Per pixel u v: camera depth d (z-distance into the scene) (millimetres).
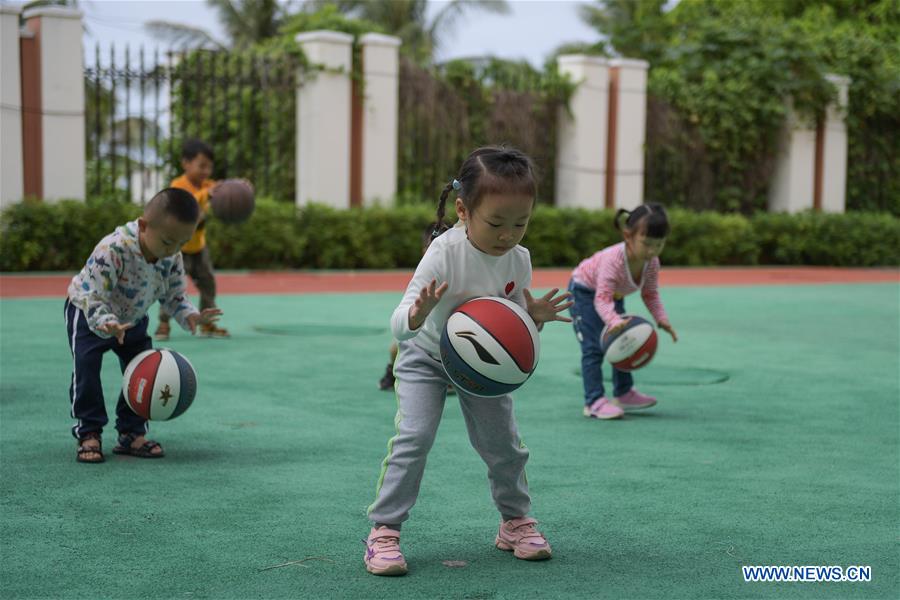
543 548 3199
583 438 5016
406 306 3080
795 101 21391
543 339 8797
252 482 4066
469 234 3102
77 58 14445
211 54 15898
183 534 3391
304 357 7426
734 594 2918
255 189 16484
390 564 3027
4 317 9195
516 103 19031
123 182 21531
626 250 5418
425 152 18172
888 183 23281
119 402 4488
